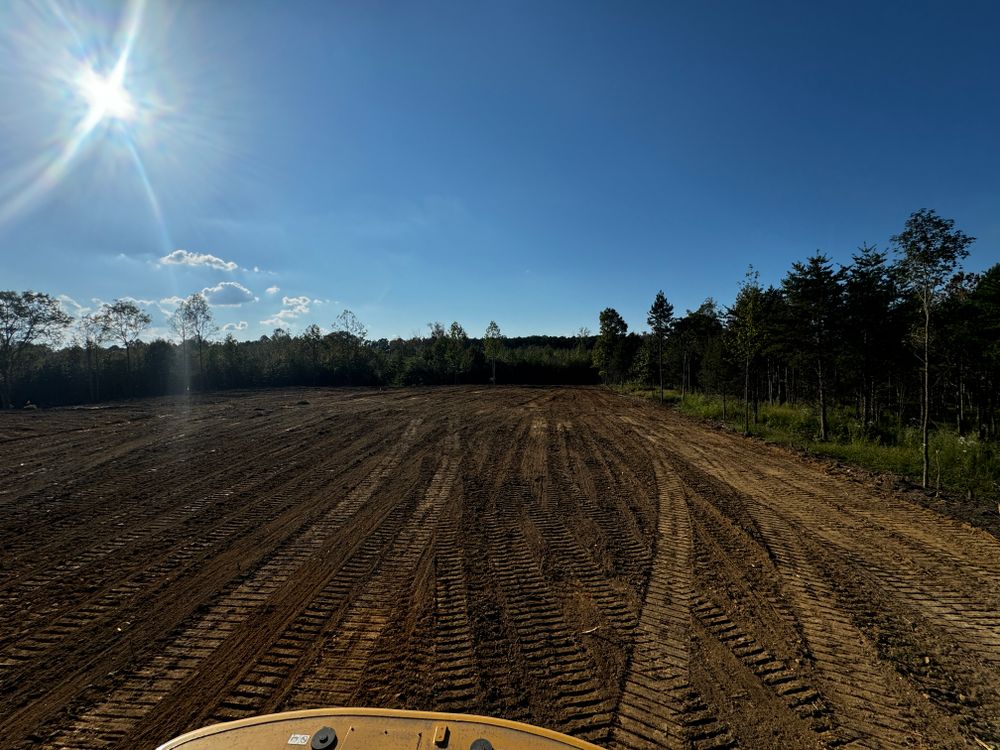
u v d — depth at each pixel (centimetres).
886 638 429
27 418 1931
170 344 3891
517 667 385
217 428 1639
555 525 719
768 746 307
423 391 3675
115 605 482
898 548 633
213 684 364
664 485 951
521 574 555
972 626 449
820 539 664
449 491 896
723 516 761
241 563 582
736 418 1988
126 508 787
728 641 423
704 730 320
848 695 355
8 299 2906
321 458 1172
